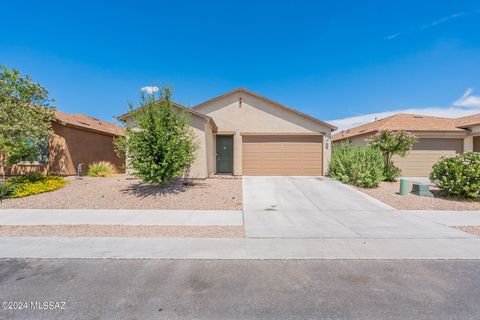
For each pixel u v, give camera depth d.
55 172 14.18
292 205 8.61
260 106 15.56
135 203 8.67
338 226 6.40
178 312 3.00
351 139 21.53
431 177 10.30
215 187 11.16
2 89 10.39
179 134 9.86
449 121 18.38
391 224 6.59
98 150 17.80
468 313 2.99
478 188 9.12
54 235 5.68
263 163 15.52
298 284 3.65
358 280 3.77
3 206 8.32
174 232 5.93
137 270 4.07
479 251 4.84
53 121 13.63
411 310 3.04
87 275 3.89
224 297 3.32
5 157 11.59
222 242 5.28
